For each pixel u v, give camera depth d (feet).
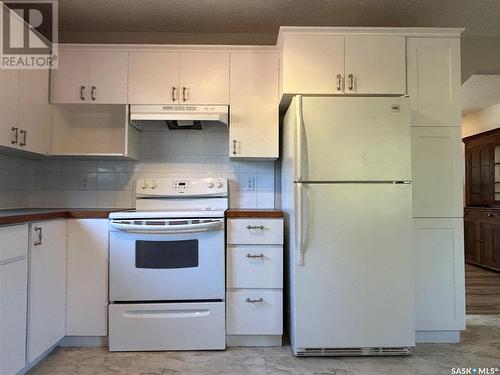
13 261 5.31
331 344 6.51
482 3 7.69
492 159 15.80
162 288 6.85
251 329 6.93
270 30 8.86
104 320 6.85
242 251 6.97
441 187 7.27
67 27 8.61
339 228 6.56
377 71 7.11
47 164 8.75
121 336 6.78
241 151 7.89
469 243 16.63
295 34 7.08
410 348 6.64
